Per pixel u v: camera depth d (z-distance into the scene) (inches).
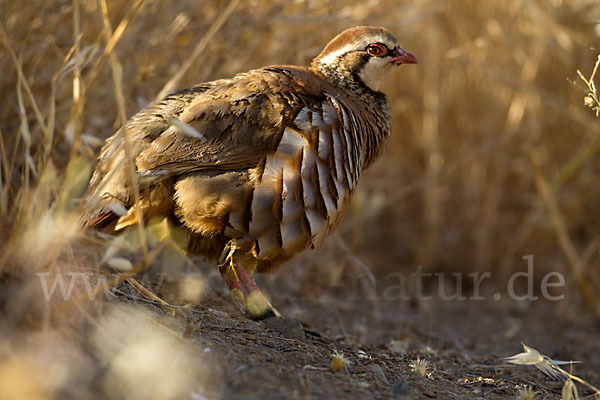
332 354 498.6
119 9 701.3
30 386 339.3
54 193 498.3
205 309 560.7
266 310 575.8
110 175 470.3
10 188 523.2
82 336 406.0
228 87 562.3
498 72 992.2
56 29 687.1
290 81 579.2
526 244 1055.6
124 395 354.0
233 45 818.8
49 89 682.8
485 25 1039.0
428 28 1023.0
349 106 605.6
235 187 518.3
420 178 1096.2
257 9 820.6
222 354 431.2
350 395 419.5
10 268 431.8
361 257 1039.6
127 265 497.7
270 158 525.3
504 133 1037.8
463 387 508.1
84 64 518.0
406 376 497.7
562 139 1041.5
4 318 397.7
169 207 525.3
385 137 666.8
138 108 717.3
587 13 987.9
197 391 374.0
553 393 542.0
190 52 774.5
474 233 1066.1
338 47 653.9
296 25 871.1
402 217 1101.7
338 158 556.4
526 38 1034.1
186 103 549.0
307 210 537.6
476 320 880.9
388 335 724.0
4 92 652.7
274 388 401.1
